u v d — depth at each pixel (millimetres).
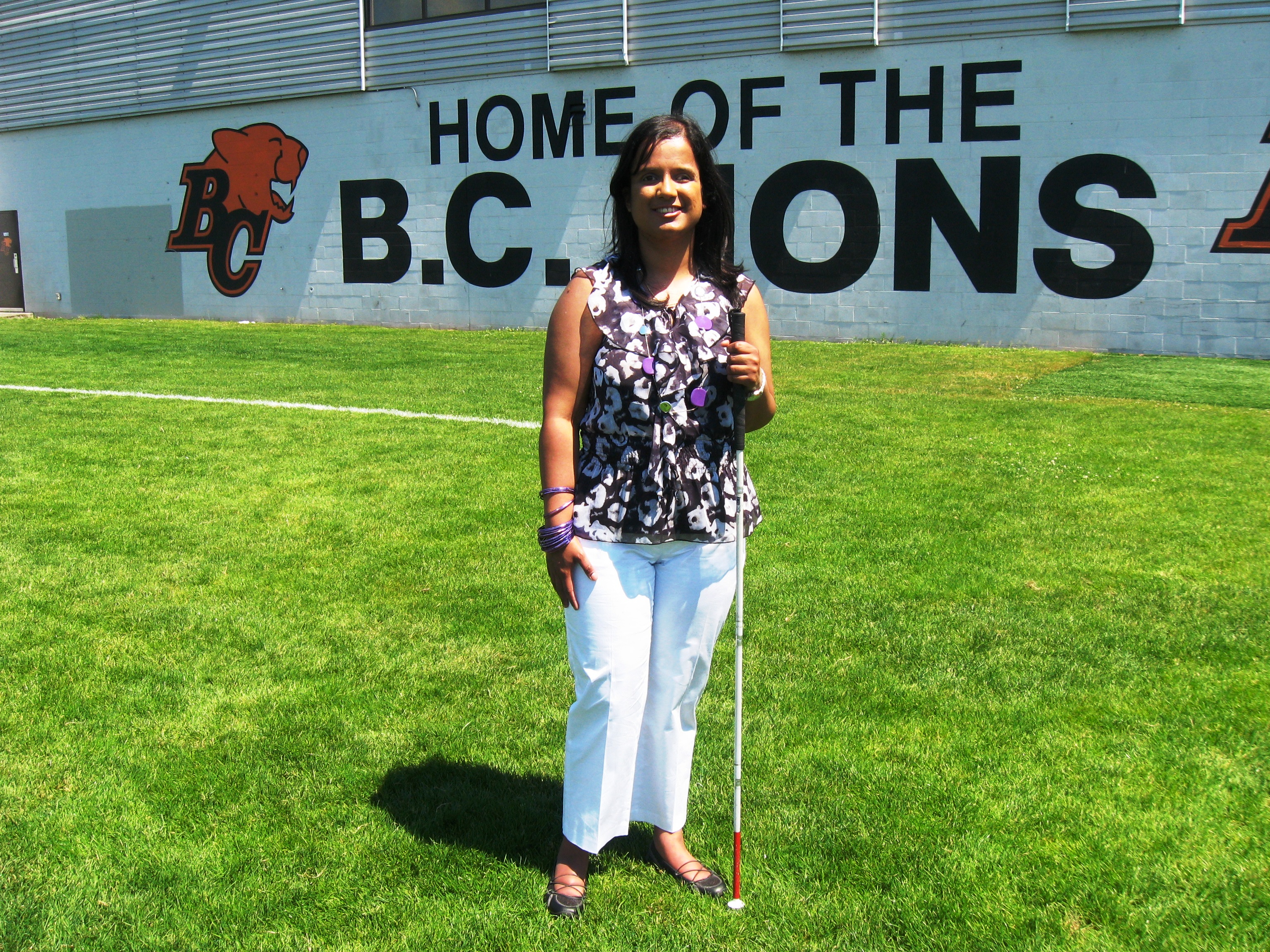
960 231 15227
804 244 16172
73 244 23062
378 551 5648
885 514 6328
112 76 21797
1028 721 3697
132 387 11562
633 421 2508
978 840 2957
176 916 2613
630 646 2553
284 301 20688
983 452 8031
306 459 7844
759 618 4668
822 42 15438
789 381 11773
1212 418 9539
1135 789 3238
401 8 18578
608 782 2619
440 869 2820
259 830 3008
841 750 3484
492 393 10961
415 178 18953
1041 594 4980
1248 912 2656
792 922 2607
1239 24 13469
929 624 4590
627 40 16797
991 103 14773
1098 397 10711
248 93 20266
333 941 2533
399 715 3756
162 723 3672
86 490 6930
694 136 2484
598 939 2539
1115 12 13914
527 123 17812
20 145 23297
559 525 2518
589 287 2506
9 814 3078
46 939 2525
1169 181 14062
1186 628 4562
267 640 4438
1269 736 3580
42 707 3797
